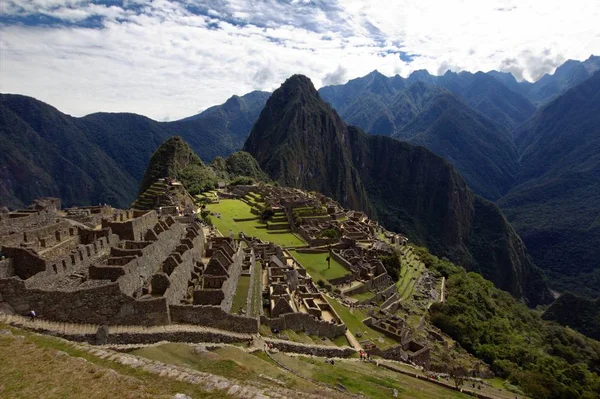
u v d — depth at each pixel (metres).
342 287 84.00
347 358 49.53
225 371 31.62
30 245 37.97
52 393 22.36
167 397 23.45
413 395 41.28
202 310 38.28
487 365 77.38
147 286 39.44
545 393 70.25
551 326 134.75
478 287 137.25
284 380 33.16
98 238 44.22
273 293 54.84
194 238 55.38
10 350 25.66
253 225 125.69
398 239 162.50
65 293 31.66
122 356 28.22
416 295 103.81
